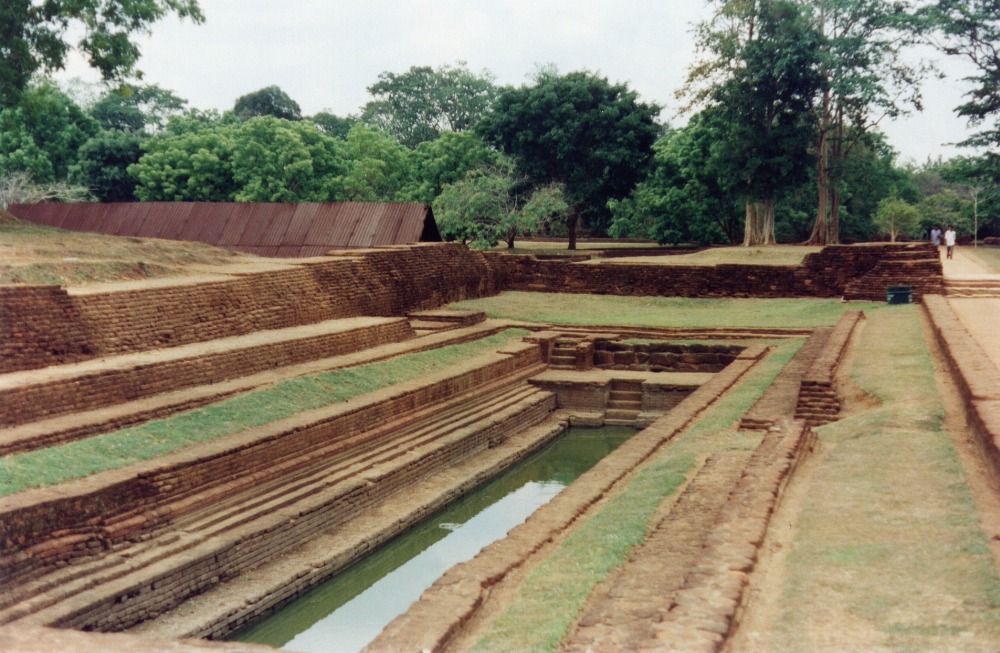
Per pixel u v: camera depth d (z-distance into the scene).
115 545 10.83
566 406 23.97
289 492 13.72
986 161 40.66
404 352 21.08
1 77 23.19
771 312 28.53
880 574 6.80
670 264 32.38
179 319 17.55
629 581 7.46
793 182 42.12
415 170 48.88
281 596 11.77
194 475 12.30
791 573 6.98
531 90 45.69
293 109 77.31
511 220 42.09
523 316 28.81
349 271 24.36
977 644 5.49
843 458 10.48
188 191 43.66
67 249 20.69
